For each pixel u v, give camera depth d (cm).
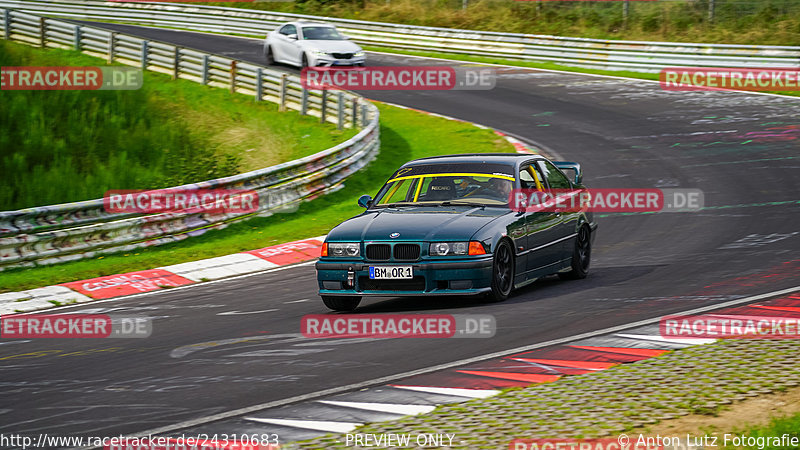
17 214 4734
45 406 2305
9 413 2253
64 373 2673
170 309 3697
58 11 16800
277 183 6116
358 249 3284
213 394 2341
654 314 3052
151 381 2511
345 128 8750
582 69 11406
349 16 14950
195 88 10500
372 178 7050
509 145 7794
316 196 6366
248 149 8488
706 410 1991
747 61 10094
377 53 12912
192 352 2856
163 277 4459
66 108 9450
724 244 4459
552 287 3700
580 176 4181
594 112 9006
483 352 2641
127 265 4738
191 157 8262
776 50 9888
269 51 11106
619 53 11144
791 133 7662
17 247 4706
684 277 3734
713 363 2389
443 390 2269
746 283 3531
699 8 12812
